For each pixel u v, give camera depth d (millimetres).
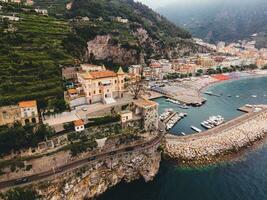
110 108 108062
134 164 98188
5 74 102125
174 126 149000
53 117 99125
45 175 82312
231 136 127812
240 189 91875
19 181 78562
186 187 94250
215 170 104500
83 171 87375
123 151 97812
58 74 115688
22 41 131500
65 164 88875
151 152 101375
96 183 91250
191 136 129250
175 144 118312
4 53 115250
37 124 90688
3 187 76188
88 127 98625
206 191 91375
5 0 192375
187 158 111188
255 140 130250
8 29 138875
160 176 101312
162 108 183375
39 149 87562
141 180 100500
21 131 85188
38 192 78062
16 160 82688
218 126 144500
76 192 86250
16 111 90562
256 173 101500
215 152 115375
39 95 99875
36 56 122250
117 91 122562
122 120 104688
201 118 163125
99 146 97562
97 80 114688
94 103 115188
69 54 146250
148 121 108688
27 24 155000
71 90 115125
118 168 95750
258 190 91000
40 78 108188
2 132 82000
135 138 104688
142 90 199875
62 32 164625
